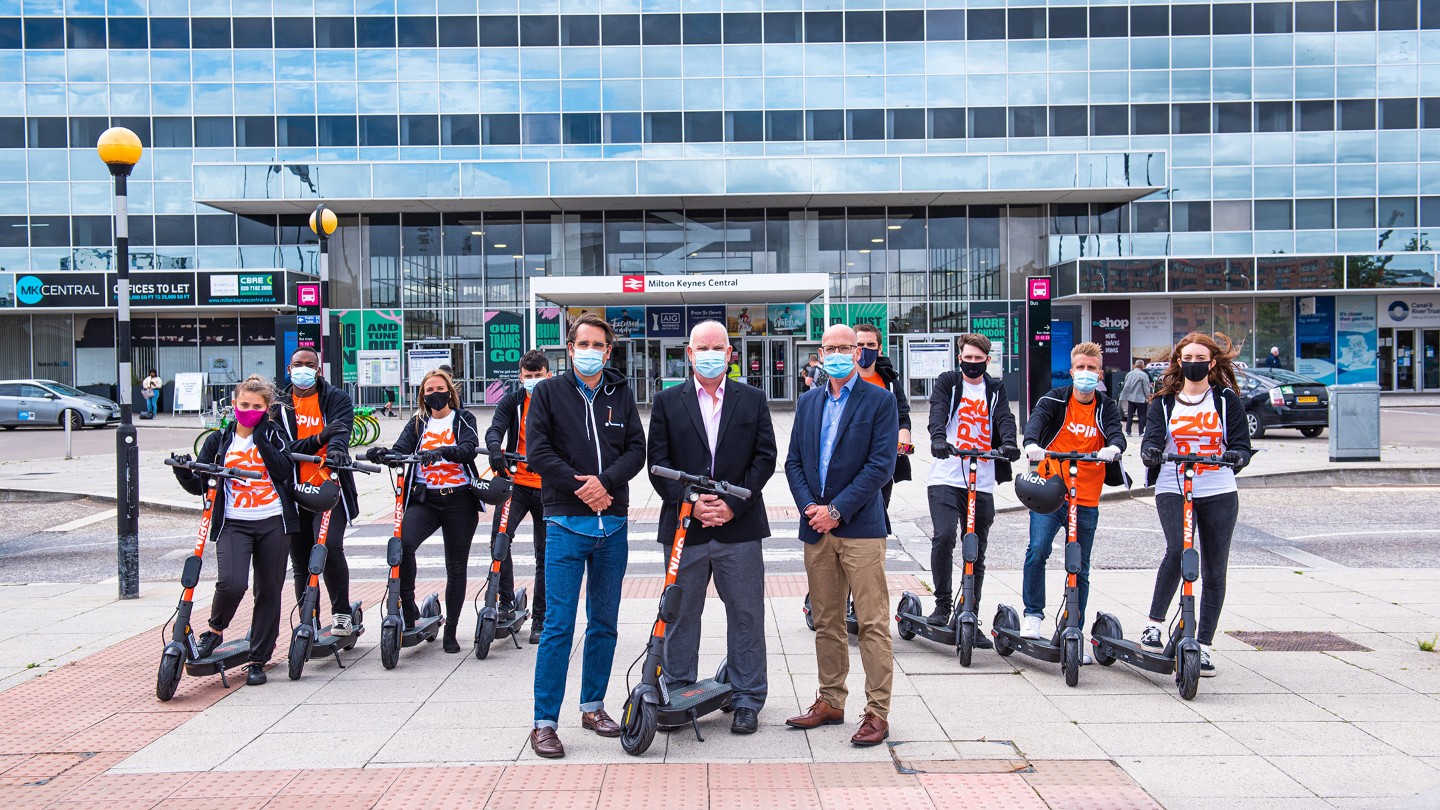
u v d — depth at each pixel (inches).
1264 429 784.3
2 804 151.4
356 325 1256.2
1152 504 499.5
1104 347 1327.5
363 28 1315.2
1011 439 230.4
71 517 502.9
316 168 1218.0
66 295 1321.4
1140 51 1310.3
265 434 217.6
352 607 256.2
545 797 152.5
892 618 275.4
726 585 184.2
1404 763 163.6
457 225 1334.9
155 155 1325.0
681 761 167.9
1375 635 246.1
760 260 1330.0
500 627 247.9
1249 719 186.4
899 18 1312.7
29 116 1327.5
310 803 150.8
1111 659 225.8
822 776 160.6
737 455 181.9
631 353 1317.7
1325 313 1333.7
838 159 1213.7
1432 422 918.4
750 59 1315.2
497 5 1312.7
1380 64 1311.5
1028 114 1311.5
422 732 184.2
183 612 210.2
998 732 181.2
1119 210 1321.4
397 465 237.8
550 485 174.9
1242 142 1315.2
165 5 1318.9
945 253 1330.0
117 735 183.5
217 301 1294.3
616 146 1315.2
